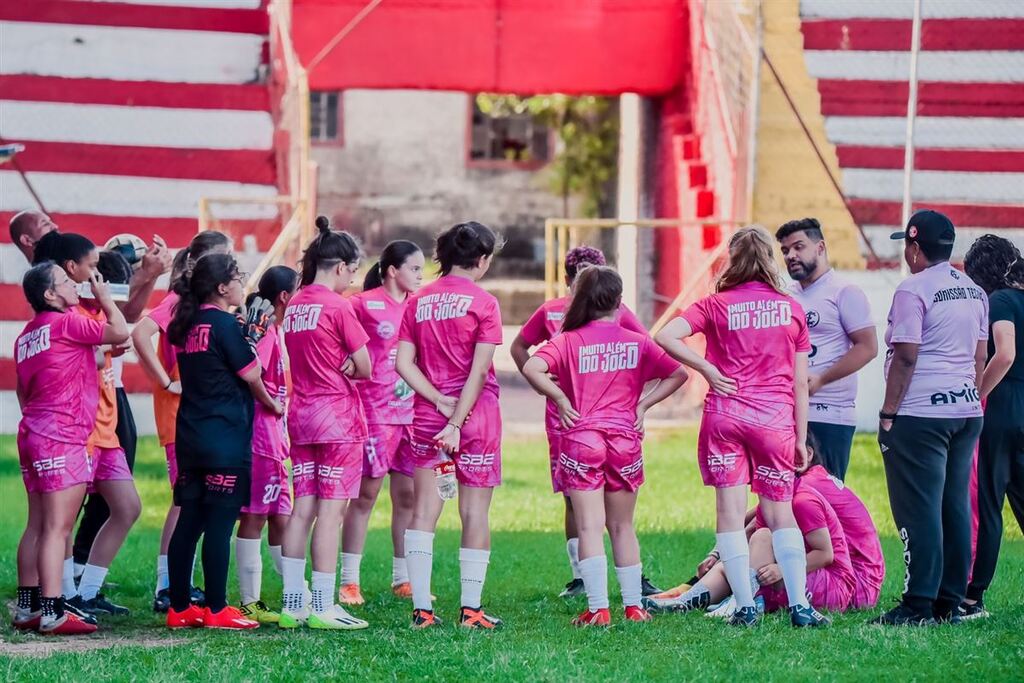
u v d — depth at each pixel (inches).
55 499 829.8
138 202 2017.7
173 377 931.3
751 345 808.3
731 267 824.3
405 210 3671.3
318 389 852.0
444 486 838.5
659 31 2241.6
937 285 827.4
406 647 757.9
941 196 2005.4
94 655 733.3
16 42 2036.2
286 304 917.8
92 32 2058.3
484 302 830.5
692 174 2175.2
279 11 2036.2
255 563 898.1
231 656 734.5
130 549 1162.6
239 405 846.5
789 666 704.4
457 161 3654.0
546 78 2222.0
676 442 1797.5
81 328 834.2
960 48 2050.9
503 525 1273.4
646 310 2375.7
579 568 975.0
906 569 831.1
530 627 832.3
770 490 813.9
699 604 897.5
